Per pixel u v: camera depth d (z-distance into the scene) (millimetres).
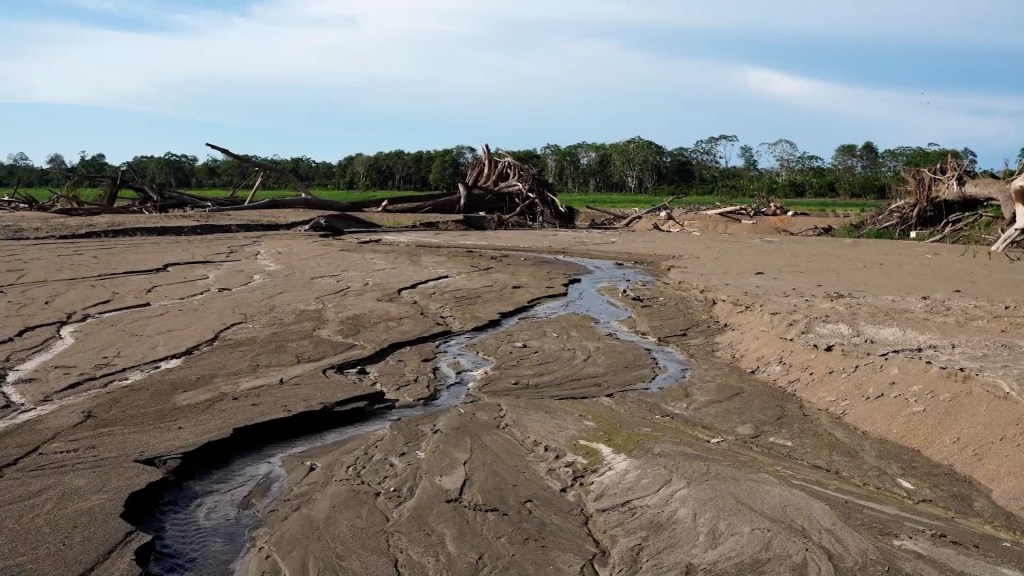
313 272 16391
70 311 11273
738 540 4852
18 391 7582
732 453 6531
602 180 96250
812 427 7316
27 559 4457
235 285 14344
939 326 10227
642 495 5547
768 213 38031
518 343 10469
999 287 14469
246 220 27469
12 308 11242
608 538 4957
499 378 8727
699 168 96750
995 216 26312
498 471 5957
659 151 93188
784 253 21859
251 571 4562
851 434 7137
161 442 6293
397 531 4969
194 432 6523
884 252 21922
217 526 5188
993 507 5570
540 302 14094
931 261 19344
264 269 16672
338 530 4977
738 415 7633
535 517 5211
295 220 28281
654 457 6270
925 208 28781
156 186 30312
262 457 6398
